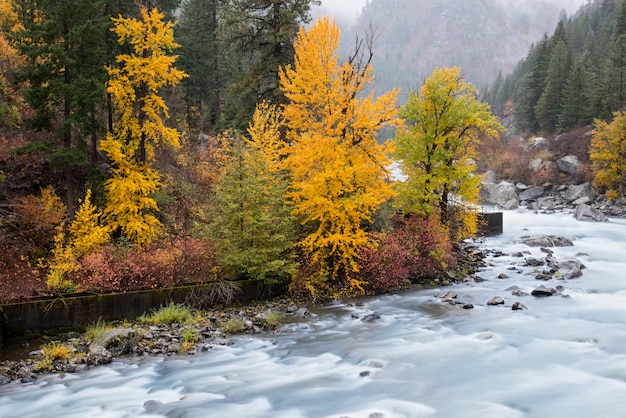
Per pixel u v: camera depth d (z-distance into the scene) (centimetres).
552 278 2347
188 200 2750
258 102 2761
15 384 1193
